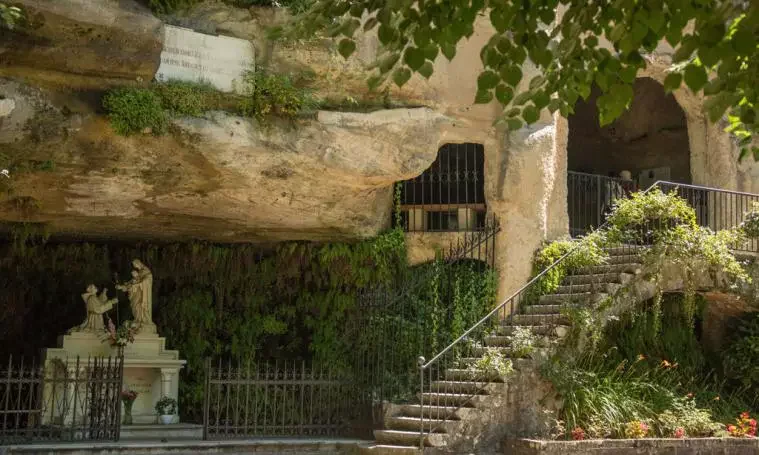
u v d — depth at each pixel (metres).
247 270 17.16
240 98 14.02
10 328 17.02
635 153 22.98
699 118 20.03
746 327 18.52
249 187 14.47
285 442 13.16
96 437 13.16
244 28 14.37
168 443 12.65
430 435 12.85
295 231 16.19
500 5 7.59
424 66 8.55
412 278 16.55
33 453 11.75
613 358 16.61
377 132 14.88
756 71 7.10
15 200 13.80
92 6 11.87
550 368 14.18
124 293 17.41
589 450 13.45
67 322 17.53
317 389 15.41
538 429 13.98
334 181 14.95
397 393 14.95
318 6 8.38
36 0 11.43
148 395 15.76
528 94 7.98
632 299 15.16
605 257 15.72
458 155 17.86
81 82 12.60
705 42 6.62
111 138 12.95
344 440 13.66
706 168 19.86
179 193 14.34
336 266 16.72
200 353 17.08
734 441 14.75
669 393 15.57
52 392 13.30
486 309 16.17
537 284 15.91
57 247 16.62
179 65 13.70
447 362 15.25
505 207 16.45
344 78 14.96
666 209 15.66
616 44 7.26
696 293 16.88
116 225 15.44
